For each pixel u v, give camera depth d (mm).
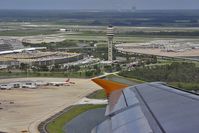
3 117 184625
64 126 170875
